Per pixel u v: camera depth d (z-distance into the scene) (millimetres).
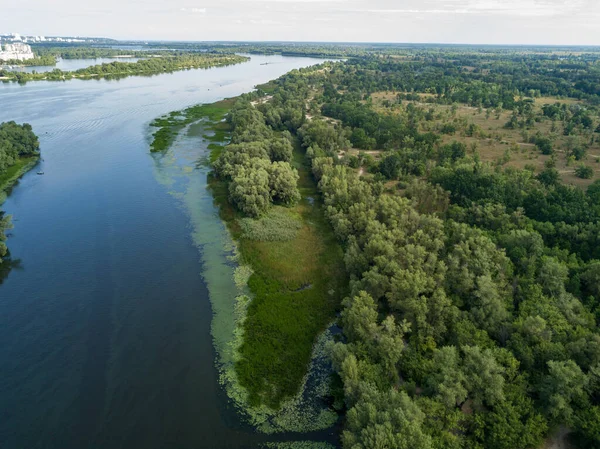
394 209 90375
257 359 61500
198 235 94062
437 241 75938
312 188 122750
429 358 57156
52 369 59281
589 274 67500
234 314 70500
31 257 84688
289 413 53438
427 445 40938
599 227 79875
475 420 46906
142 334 65688
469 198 103000
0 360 60500
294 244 91312
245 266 83500
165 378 58188
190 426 51562
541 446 46812
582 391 47656
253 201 99562
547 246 82500
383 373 53969
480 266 68375
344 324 63688
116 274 79812
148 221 99625
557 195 95375
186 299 73750
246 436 50531
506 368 51969
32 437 50219
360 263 75625
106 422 51969
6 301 72125
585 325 59188
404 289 62906
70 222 98688
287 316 70125
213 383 57562
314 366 60531
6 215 95312
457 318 61375
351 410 46562
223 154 125562
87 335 65312
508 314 60844
